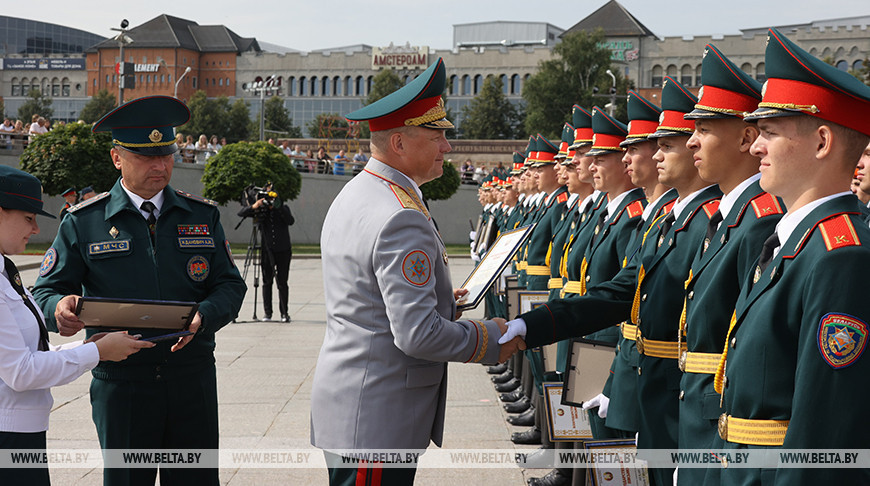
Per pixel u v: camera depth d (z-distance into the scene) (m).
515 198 11.30
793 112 2.29
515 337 3.22
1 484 2.88
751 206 2.93
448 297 3.01
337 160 37.56
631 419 3.69
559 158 6.62
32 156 22.95
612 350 4.11
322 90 90.12
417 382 2.90
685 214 3.44
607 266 4.68
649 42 79.31
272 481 4.80
